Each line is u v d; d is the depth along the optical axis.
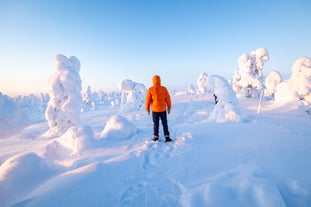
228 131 5.32
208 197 1.95
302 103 12.06
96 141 4.96
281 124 6.42
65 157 4.39
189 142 4.41
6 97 6.75
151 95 5.01
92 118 17.02
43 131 15.45
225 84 7.75
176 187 2.45
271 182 2.14
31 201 2.19
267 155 3.29
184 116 12.26
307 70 13.46
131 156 3.65
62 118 12.85
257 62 25.02
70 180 2.60
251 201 1.86
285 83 14.17
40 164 3.06
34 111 54.38
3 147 8.47
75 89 13.33
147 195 2.30
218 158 3.28
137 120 11.71
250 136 4.66
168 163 3.26
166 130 4.87
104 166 3.12
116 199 2.23
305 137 4.48
